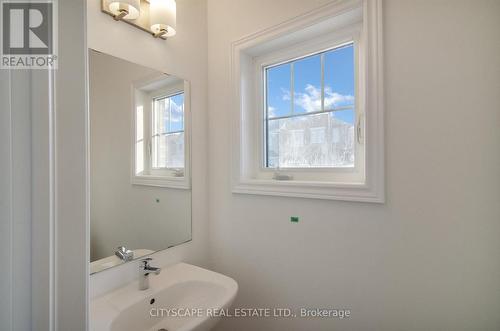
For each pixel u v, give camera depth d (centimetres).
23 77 30
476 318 84
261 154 150
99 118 102
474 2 84
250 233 139
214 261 154
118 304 96
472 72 84
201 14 151
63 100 33
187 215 143
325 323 115
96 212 102
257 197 136
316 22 116
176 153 136
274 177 141
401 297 97
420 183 92
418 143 92
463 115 85
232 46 144
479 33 83
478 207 83
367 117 101
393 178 97
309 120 136
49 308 31
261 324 134
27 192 30
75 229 34
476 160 83
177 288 114
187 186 143
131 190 114
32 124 30
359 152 118
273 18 129
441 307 90
